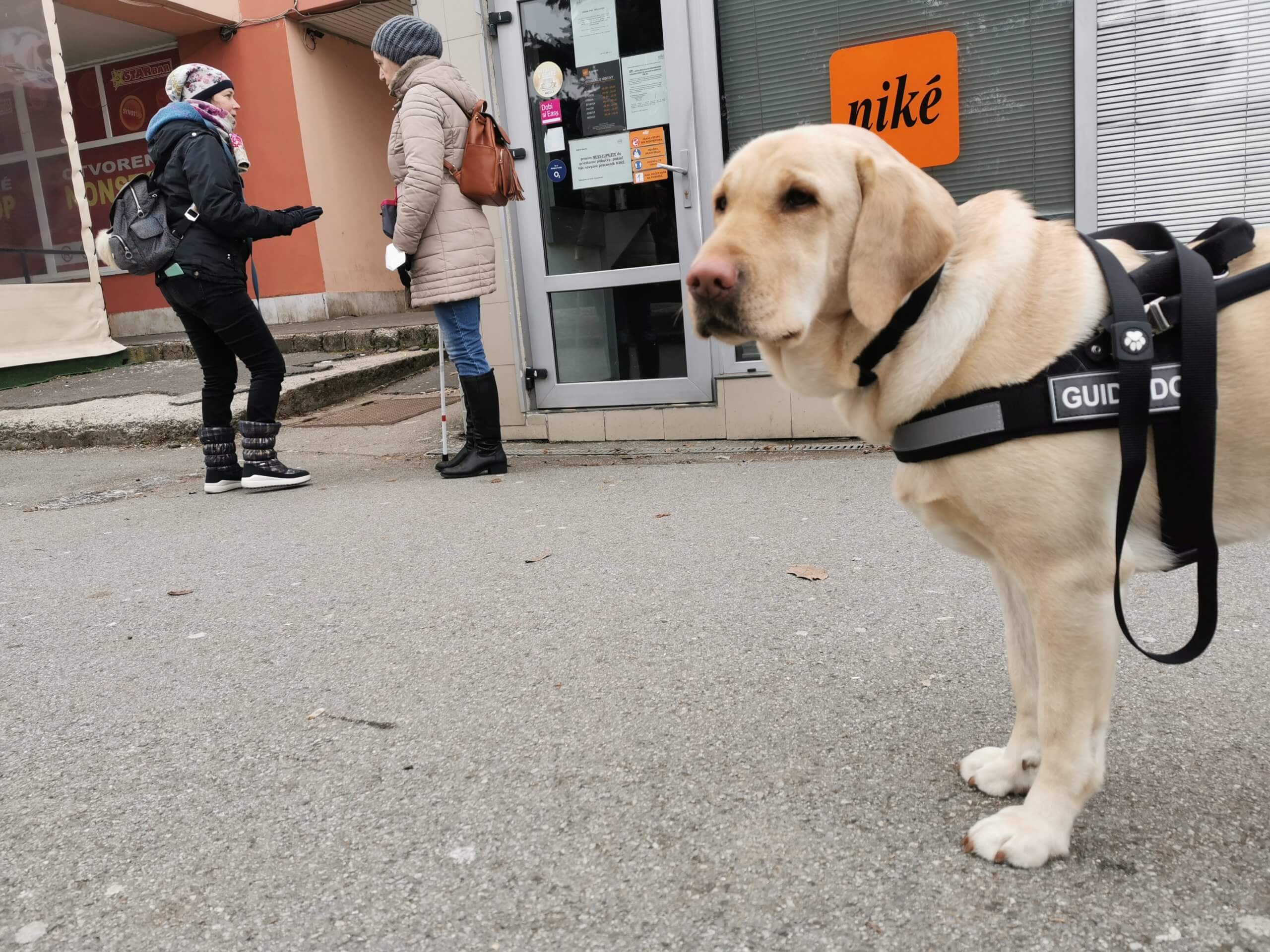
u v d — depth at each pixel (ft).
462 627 10.12
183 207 16.15
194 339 17.26
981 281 5.48
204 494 17.90
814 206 5.57
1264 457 5.43
